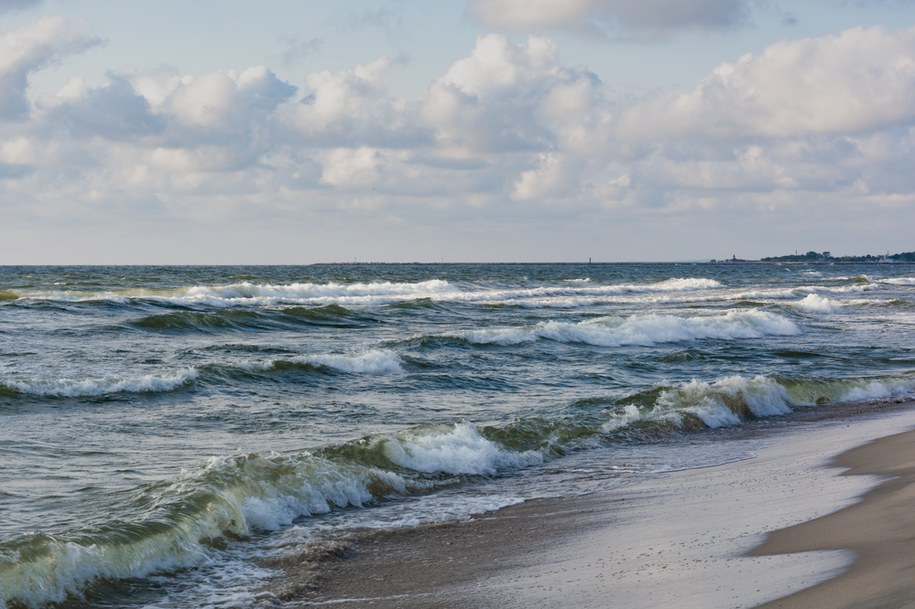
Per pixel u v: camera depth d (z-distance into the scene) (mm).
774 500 9031
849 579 5699
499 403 17703
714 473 11328
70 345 24781
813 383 18875
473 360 24484
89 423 14438
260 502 9367
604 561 7242
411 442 12227
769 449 13102
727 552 6996
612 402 17078
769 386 17984
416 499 10422
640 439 14438
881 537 6789
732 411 16688
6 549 7051
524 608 6137
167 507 8594
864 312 47406
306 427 14648
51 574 6969
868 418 15922
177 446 12859
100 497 9656
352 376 20844
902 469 9977
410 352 25906
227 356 23453
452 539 8562
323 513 9703
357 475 10570
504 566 7461
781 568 6262
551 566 7293
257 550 8266
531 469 12211
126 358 22359
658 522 8578
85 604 6812
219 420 15102
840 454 11750
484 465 12133
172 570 7625
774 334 35062
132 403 16359
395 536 8750
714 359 25469
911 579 5488
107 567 7324
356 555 8133
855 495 8680
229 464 10062
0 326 28297
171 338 28547
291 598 6914
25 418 14602
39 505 9305
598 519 9008
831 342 31922
